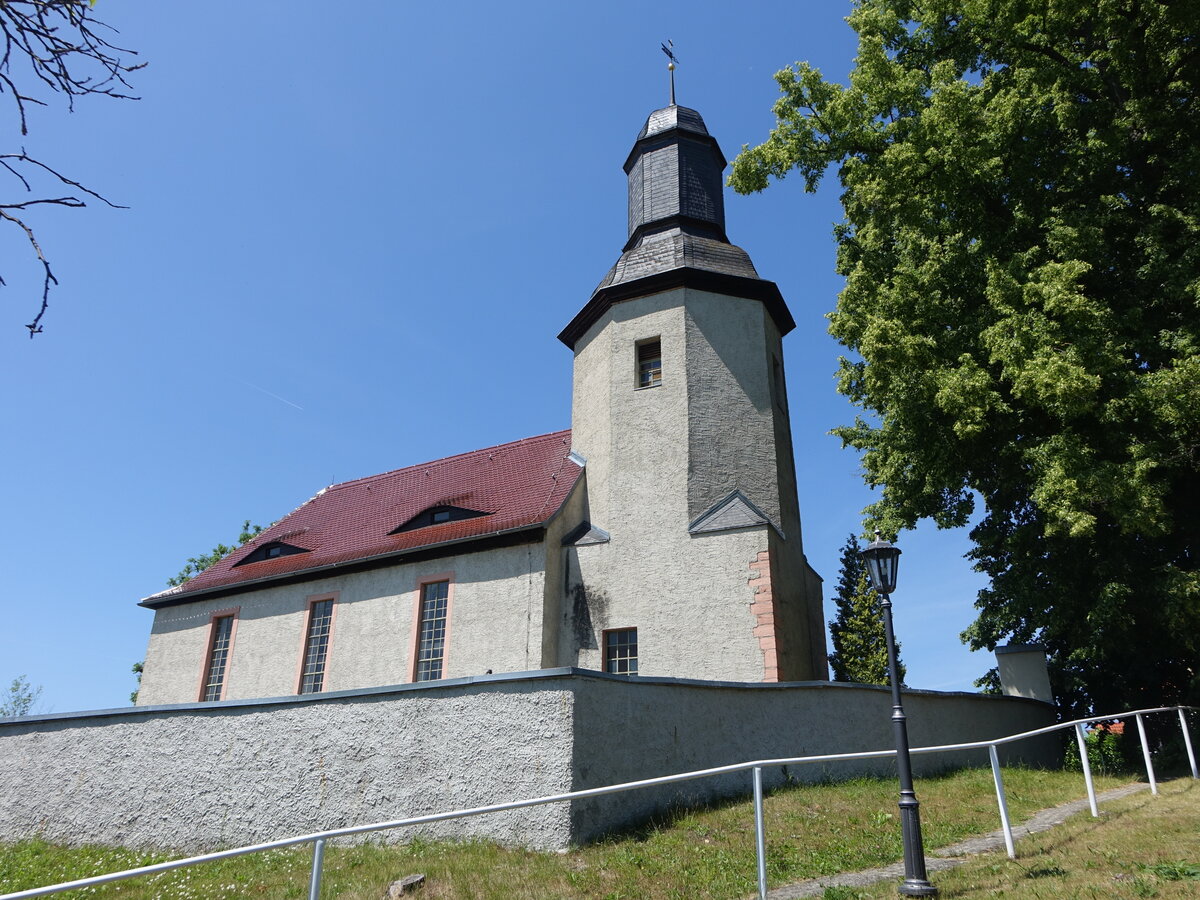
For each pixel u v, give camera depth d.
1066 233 12.69
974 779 11.70
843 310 14.88
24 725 13.35
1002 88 14.70
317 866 4.85
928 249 14.66
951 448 13.83
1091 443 12.49
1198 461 12.51
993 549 17.52
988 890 6.44
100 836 11.70
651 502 15.95
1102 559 13.85
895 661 7.64
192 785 11.30
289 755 10.73
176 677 20.25
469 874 7.69
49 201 3.59
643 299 17.80
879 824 9.18
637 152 20.19
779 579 14.91
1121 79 13.64
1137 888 6.00
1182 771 12.71
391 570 17.70
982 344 13.27
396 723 10.14
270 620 19.23
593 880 7.46
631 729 9.80
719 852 8.22
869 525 15.91
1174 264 12.52
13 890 8.75
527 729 9.27
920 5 15.99
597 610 15.49
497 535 16.12
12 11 3.64
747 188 16.20
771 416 16.83
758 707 11.46
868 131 15.20
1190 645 12.91
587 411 18.03
